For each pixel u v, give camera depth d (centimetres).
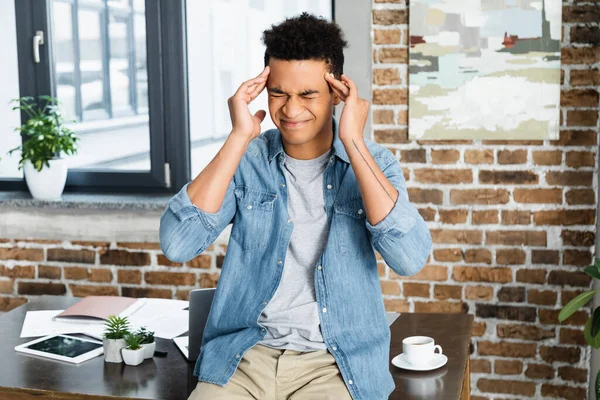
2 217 381
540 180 335
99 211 371
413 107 339
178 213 186
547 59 327
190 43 373
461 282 346
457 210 342
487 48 330
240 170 197
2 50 393
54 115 381
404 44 338
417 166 343
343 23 341
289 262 190
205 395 182
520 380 346
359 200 190
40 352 228
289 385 183
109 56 382
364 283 189
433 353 220
